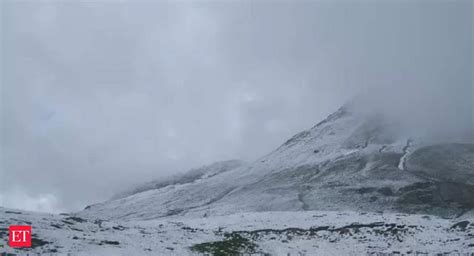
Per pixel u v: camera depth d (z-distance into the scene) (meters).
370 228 44.88
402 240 39.19
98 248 30.56
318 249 37.31
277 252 35.81
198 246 34.75
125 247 31.86
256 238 41.22
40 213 40.62
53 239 30.84
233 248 35.19
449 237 38.91
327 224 47.91
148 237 36.53
